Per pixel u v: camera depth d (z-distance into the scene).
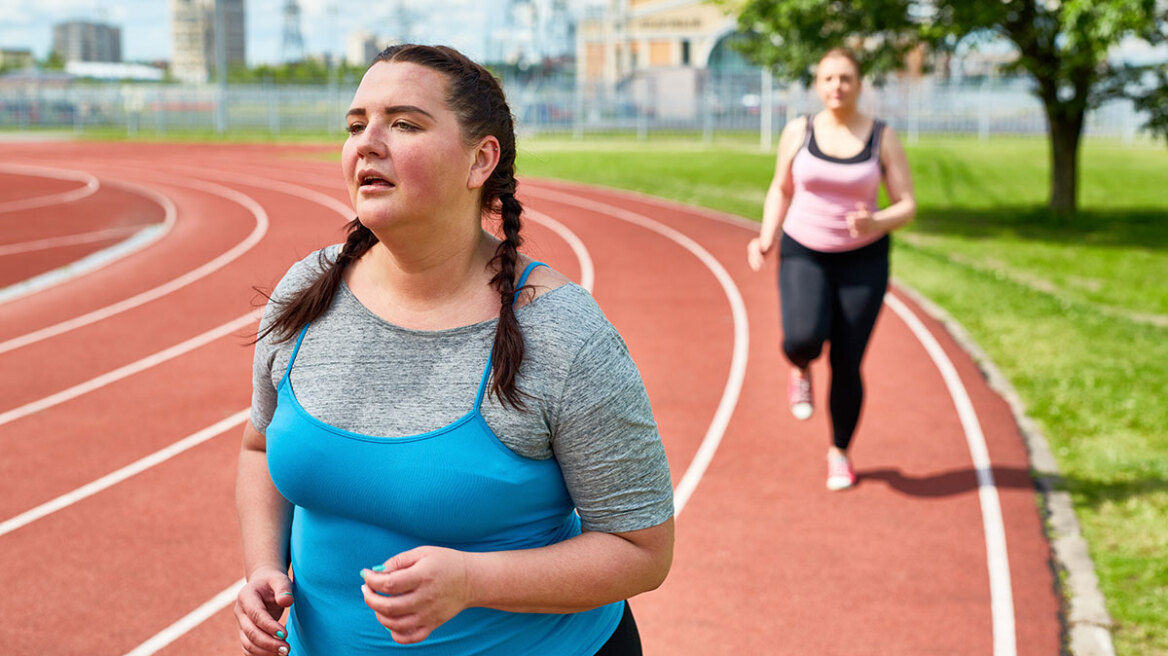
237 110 44.22
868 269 4.32
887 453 5.30
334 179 23.17
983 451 5.27
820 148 4.27
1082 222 15.91
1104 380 6.42
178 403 6.46
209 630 3.61
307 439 1.33
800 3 13.75
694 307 9.24
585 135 39.56
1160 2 12.68
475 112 1.30
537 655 1.42
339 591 1.39
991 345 7.40
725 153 28.64
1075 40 12.05
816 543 4.23
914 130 40.75
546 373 1.29
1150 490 4.62
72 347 8.02
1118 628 3.45
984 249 13.33
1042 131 40.59
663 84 44.94
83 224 16.31
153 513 4.68
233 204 18.55
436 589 1.22
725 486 4.91
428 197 1.27
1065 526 4.32
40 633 3.58
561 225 14.53
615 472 1.34
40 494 4.92
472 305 1.34
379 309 1.37
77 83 51.12
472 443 1.29
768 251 4.52
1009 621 3.55
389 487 1.30
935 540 4.24
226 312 9.33
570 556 1.33
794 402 4.66
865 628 3.52
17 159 29.98
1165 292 10.61
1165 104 15.19
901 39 14.59
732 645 3.42
